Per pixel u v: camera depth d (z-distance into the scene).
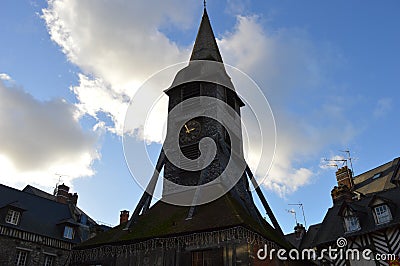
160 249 14.77
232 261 13.29
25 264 20.81
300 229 27.75
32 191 30.98
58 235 23.48
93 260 16.22
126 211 25.36
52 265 22.22
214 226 14.16
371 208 18.95
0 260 19.52
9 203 21.39
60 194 29.70
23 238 21.11
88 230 26.98
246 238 13.55
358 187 27.28
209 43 25.09
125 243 15.72
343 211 20.30
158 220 16.94
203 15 27.55
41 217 23.78
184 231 14.58
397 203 18.69
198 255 14.09
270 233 17.14
